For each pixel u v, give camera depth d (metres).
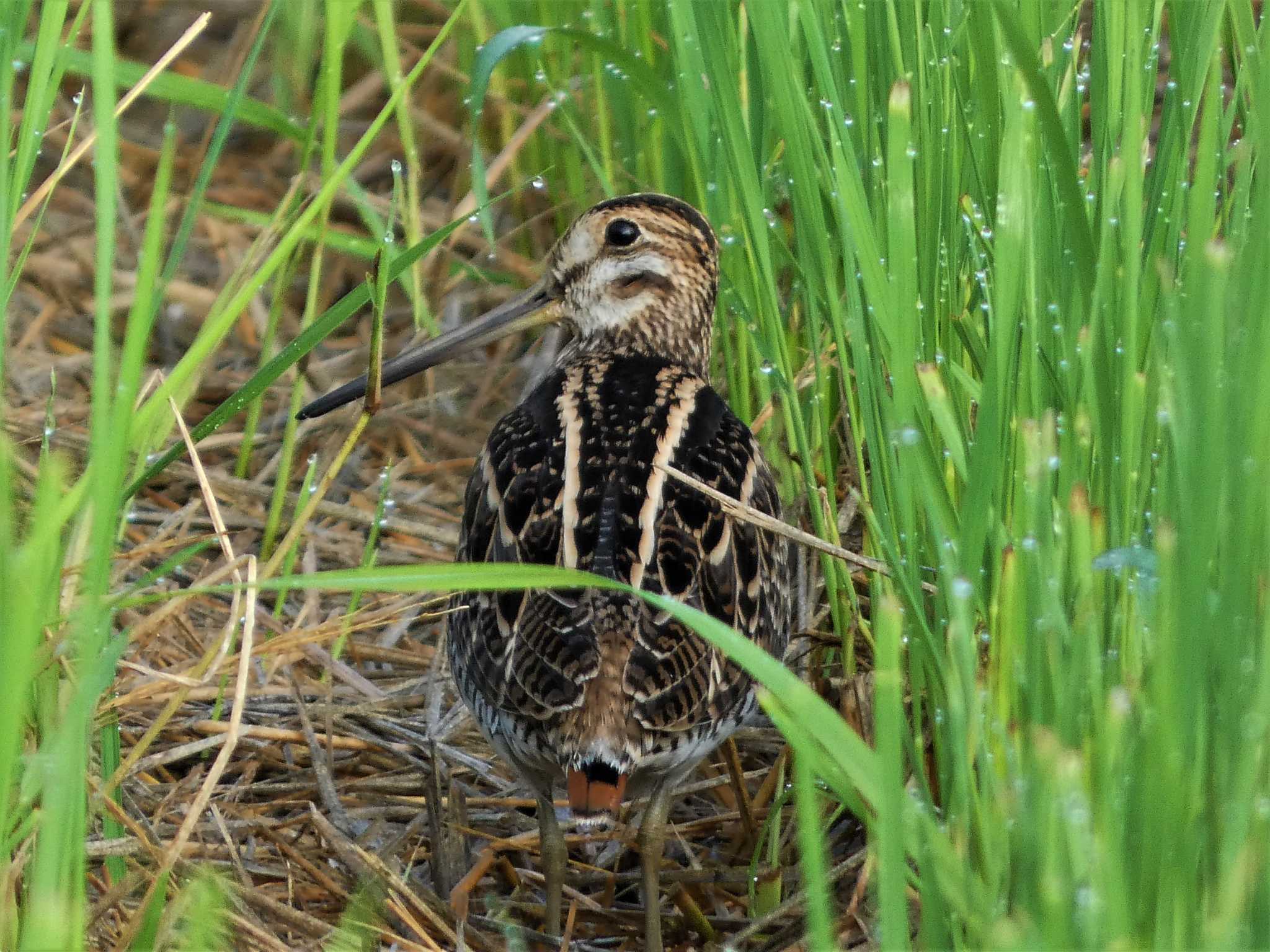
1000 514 6.37
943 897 5.45
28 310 12.65
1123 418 6.11
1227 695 4.98
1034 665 5.46
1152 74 7.51
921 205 7.55
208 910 5.30
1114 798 4.90
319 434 11.61
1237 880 4.59
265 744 8.71
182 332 12.61
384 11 10.23
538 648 6.60
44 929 4.34
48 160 13.91
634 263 8.76
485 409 11.88
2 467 4.93
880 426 7.15
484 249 12.70
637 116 10.57
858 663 8.44
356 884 7.70
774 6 7.17
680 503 7.08
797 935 7.23
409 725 9.00
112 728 6.77
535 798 8.65
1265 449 4.98
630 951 7.79
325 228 9.94
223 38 15.46
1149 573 5.55
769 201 9.21
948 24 7.89
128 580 9.88
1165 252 6.89
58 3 6.59
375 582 5.45
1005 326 5.93
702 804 8.76
